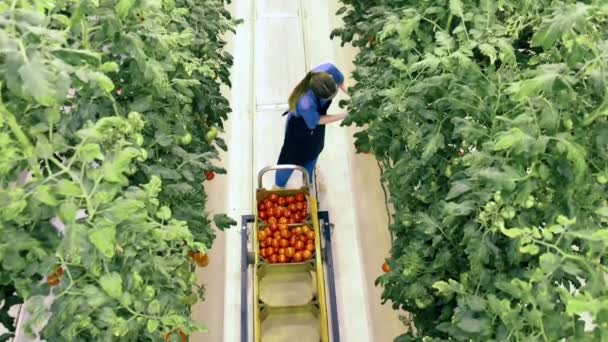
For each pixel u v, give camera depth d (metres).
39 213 1.42
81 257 1.49
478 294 1.87
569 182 1.70
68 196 1.44
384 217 3.98
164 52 2.08
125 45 1.83
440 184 2.34
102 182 1.48
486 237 1.81
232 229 4.23
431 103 2.30
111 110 1.90
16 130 1.36
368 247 4.02
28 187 1.42
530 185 1.69
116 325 1.59
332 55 5.41
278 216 3.78
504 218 1.76
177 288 1.99
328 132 4.82
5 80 1.30
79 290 1.57
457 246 2.13
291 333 3.68
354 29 3.54
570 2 1.91
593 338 1.37
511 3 2.14
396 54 2.69
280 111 4.97
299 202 3.83
